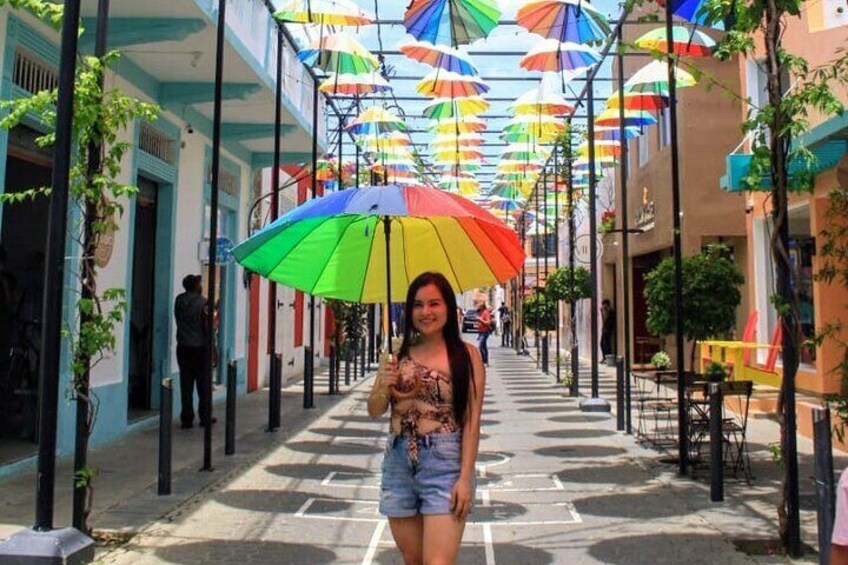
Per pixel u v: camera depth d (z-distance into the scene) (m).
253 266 4.93
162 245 12.59
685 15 8.23
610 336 25.64
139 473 8.55
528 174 23.33
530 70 11.96
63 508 6.96
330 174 18.95
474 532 6.61
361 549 6.08
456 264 4.96
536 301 27.64
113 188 6.05
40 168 9.13
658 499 7.66
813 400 10.98
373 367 24.05
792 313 6.02
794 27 10.92
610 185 26.31
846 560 3.03
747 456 8.90
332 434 11.59
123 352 10.85
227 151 15.51
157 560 5.72
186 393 11.76
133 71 10.98
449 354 4.07
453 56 12.13
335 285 4.98
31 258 9.09
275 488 8.09
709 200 17.36
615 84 19.55
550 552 6.04
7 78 7.85
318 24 10.81
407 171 21.88
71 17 5.44
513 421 13.19
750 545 6.15
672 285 11.58
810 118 10.24
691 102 17.48
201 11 9.31
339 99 17.58
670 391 16.59
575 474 8.91
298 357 22.31
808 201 10.70
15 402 8.98
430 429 3.97
